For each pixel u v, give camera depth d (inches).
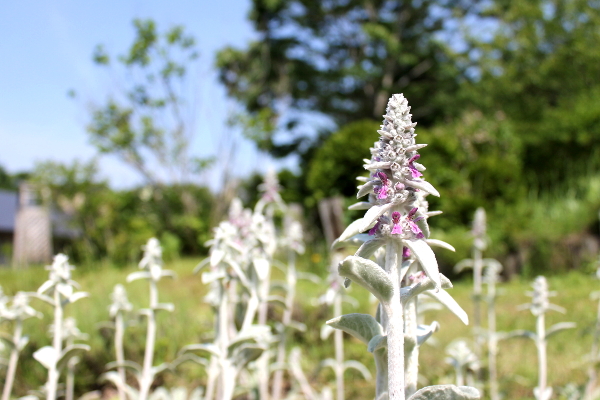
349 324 69.7
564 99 810.2
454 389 60.3
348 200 572.1
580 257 461.1
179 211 914.7
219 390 148.9
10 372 140.9
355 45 1160.2
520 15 872.3
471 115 856.9
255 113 1105.4
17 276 460.1
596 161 656.4
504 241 478.6
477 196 559.8
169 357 241.6
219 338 136.8
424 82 1119.6
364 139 619.2
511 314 304.2
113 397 211.2
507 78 848.9
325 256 542.6
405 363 75.4
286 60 1102.4
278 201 213.3
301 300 292.5
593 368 169.8
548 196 657.0
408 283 77.7
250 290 128.1
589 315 277.4
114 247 708.0
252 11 1094.4
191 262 635.5
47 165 771.4
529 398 185.2
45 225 824.3
